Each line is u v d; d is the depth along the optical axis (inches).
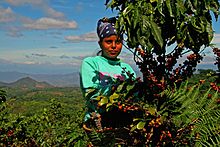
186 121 76.5
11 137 201.5
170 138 77.2
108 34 92.9
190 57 85.4
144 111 79.9
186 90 82.7
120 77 96.0
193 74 87.0
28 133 212.5
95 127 86.3
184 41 86.1
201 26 84.8
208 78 86.1
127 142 82.5
